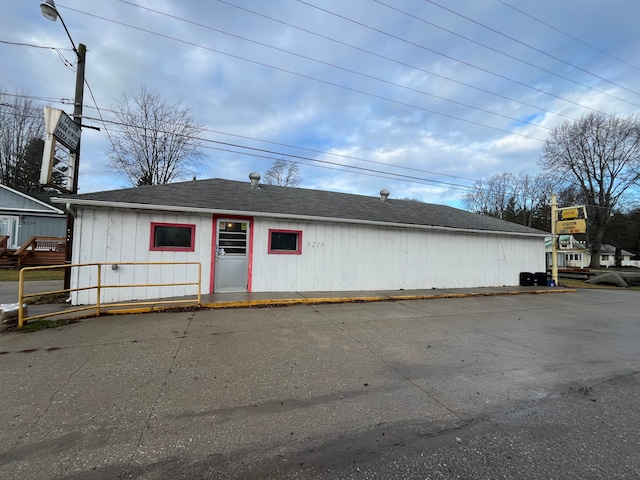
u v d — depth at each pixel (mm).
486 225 13273
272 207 9438
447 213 14328
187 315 6504
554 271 14805
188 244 8445
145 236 7996
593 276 19375
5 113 31156
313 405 2957
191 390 3207
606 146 33594
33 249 16484
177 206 8039
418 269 11375
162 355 4180
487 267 12820
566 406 3053
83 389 3182
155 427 2539
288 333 5348
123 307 6781
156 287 8078
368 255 10547
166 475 2000
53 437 2377
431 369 3916
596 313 8031
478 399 3150
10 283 11125
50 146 7531
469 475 2055
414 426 2639
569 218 14844
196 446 2309
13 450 2211
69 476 1968
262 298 7988
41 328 5324
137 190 8688
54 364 3816
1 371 3590
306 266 9719
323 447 2324
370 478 2010
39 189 33781
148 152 24469
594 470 2137
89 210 7523
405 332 5602
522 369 4000
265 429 2545
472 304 8820
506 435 2535
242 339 4949
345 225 10242
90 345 4523
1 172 32250
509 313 7668
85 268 7457
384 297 9078
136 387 3248
